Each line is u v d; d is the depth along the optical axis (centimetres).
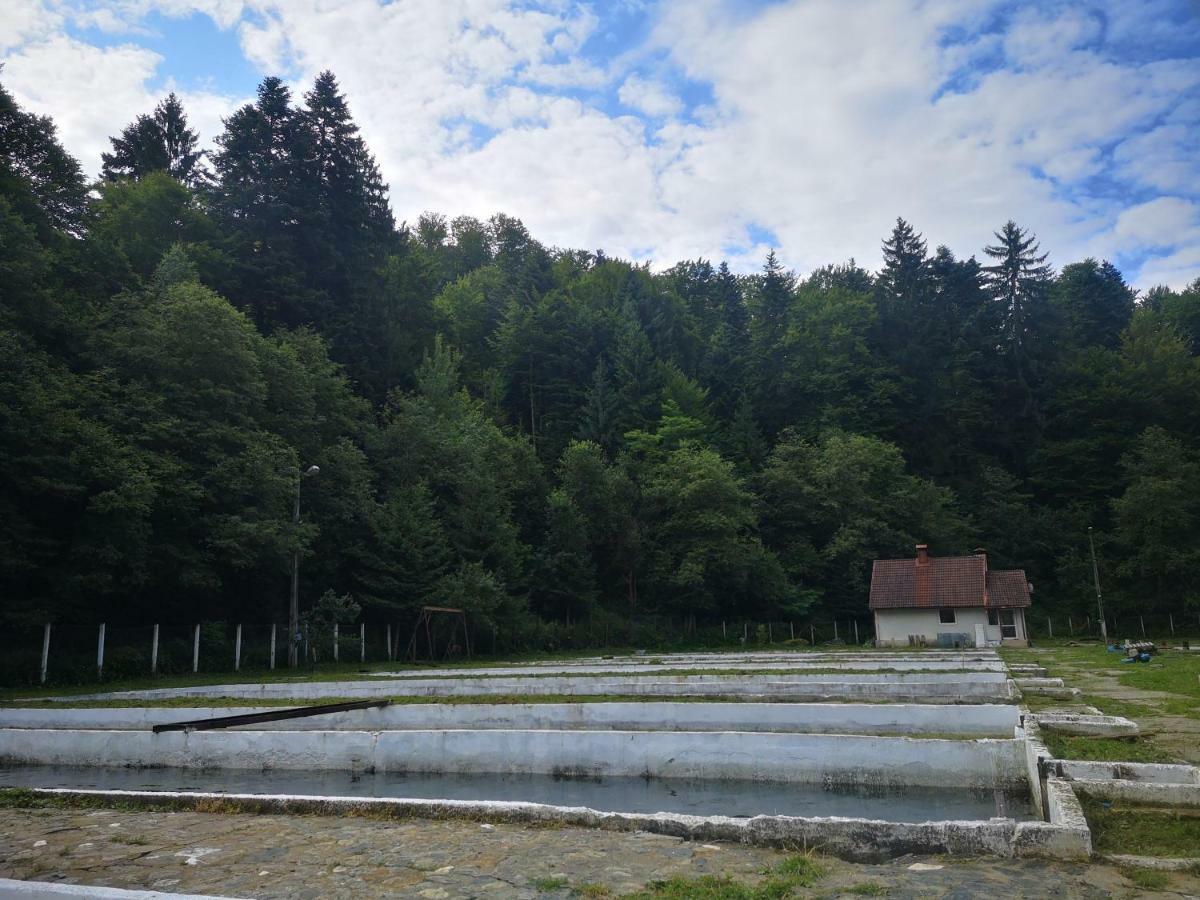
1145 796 766
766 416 7850
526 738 1145
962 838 628
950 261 8644
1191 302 9400
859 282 10769
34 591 2581
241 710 1570
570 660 3569
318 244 5319
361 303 5631
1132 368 7656
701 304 9700
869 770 1031
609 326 7862
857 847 641
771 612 5847
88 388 2816
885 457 6756
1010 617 5081
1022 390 7912
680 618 5625
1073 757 994
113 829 732
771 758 1063
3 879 545
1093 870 581
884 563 5512
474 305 8188
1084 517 6888
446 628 4106
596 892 543
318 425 4172
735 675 2053
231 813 799
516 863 613
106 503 2464
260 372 3628
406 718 1488
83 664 2488
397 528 4069
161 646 2823
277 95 5469
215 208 5228
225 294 4797
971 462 7831
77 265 3703
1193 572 5856
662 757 1101
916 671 2139
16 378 2505
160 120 7081
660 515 5956
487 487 4897
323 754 1197
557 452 6731
